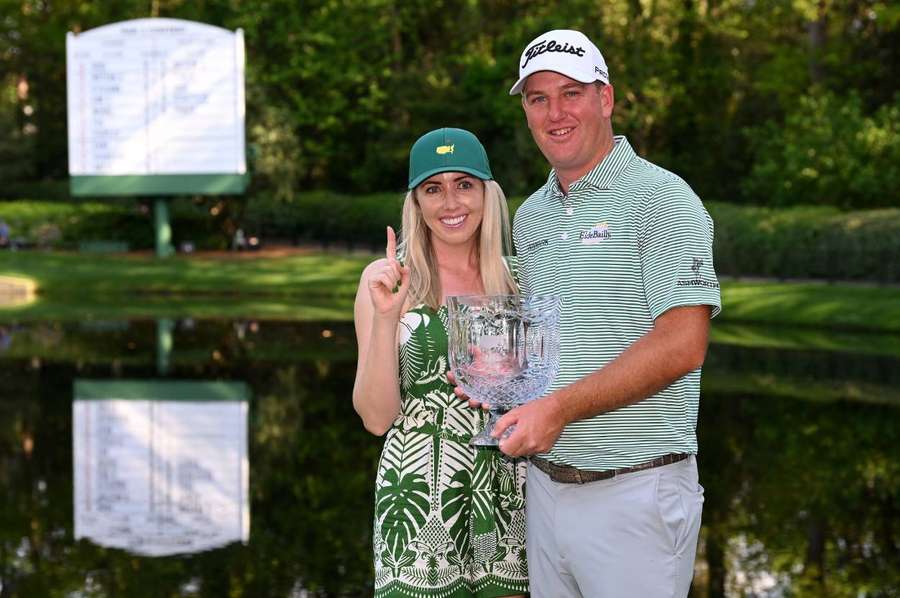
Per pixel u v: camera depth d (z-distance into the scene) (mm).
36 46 44406
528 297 3203
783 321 17359
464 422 3369
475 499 3369
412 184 3400
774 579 5727
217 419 10211
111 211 34719
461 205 3385
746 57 34125
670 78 29766
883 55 30641
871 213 20500
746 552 6203
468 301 2994
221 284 24844
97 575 6043
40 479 8211
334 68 35969
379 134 38219
